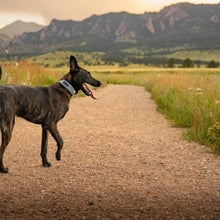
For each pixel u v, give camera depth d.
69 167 7.90
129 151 9.61
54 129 7.76
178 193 6.33
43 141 7.86
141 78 53.16
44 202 5.72
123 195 6.16
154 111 18.36
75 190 6.38
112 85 44.47
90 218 5.11
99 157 8.89
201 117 11.73
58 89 7.76
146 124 14.24
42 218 5.05
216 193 6.36
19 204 5.59
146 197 6.07
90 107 19.31
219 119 11.38
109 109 18.83
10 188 6.38
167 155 9.23
